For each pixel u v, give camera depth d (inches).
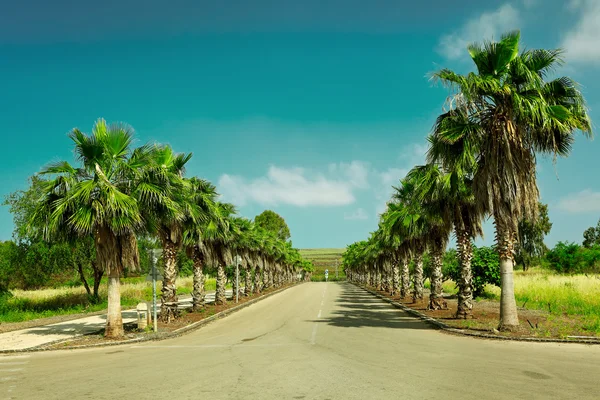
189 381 346.3
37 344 637.9
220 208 1254.9
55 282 1942.7
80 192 631.8
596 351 462.6
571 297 995.3
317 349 503.5
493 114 634.2
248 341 602.9
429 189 819.4
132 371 399.5
